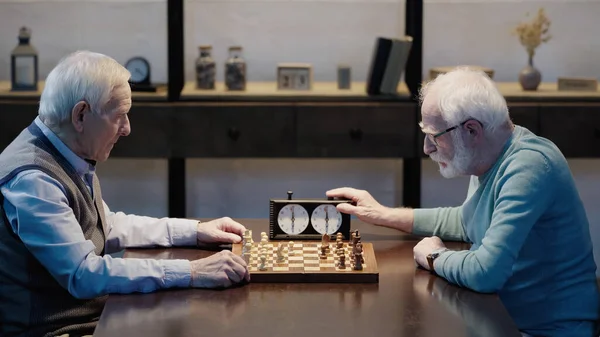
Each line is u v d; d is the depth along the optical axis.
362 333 1.91
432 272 2.32
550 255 2.31
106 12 4.44
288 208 2.53
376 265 2.29
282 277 2.24
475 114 2.26
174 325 1.96
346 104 4.08
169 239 2.55
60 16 4.43
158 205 4.64
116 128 2.29
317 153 4.10
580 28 4.49
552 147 2.32
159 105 4.06
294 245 2.48
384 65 4.07
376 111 4.07
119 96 2.27
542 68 4.54
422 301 2.11
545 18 4.18
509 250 2.17
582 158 4.24
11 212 2.19
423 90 2.39
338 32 4.50
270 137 4.09
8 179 2.19
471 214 2.43
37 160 2.21
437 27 4.50
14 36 4.42
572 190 2.30
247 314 2.02
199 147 4.09
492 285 2.16
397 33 4.49
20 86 4.15
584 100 4.12
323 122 4.08
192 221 2.58
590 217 4.62
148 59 4.48
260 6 4.47
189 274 2.19
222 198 4.63
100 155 2.31
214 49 4.50
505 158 2.30
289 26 4.49
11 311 2.21
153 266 2.19
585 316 2.32
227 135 4.08
